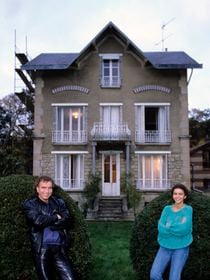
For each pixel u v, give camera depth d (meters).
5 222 6.29
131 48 24.98
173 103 24.89
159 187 24.41
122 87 25.08
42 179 5.81
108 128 24.52
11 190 6.49
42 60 26.08
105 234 14.67
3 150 25.91
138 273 6.72
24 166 28.75
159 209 6.79
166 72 25.11
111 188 24.72
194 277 6.36
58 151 24.53
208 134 51.97
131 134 24.67
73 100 24.95
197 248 6.37
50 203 5.79
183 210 5.82
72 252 6.34
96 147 24.78
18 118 38.75
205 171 37.34
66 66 24.33
